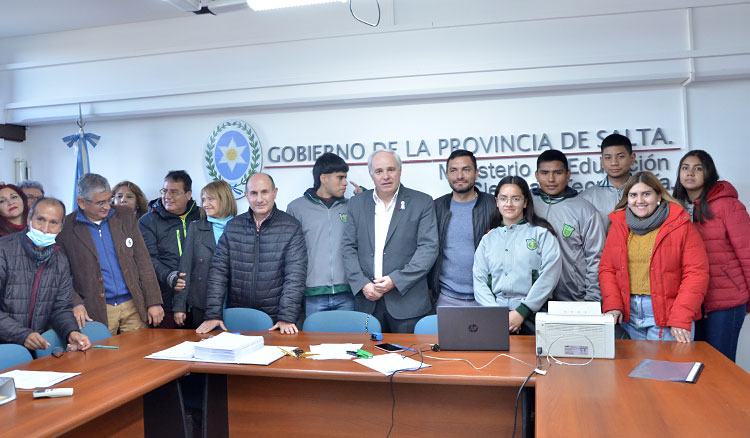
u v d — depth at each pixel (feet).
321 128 16.12
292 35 16.01
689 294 9.87
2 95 18.16
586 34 14.48
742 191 14.10
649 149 14.47
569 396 6.97
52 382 8.04
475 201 13.12
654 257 10.32
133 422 8.93
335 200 13.96
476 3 15.11
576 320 8.73
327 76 15.60
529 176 15.01
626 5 14.28
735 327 11.85
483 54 14.99
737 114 14.10
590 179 14.73
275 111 16.42
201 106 16.44
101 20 16.94
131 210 13.38
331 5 15.89
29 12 16.19
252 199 12.30
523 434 7.89
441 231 13.14
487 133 15.21
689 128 14.30
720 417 6.15
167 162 17.24
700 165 12.05
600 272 11.03
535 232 11.12
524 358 8.77
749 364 14.15
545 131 14.93
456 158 12.93
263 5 12.69
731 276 11.78
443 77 15.05
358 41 15.62
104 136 17.74
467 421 8.45
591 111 14.71
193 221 14.29
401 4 15.48
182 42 16.89
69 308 11.00
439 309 9.34
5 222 12.74
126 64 17.24
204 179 16.94
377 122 15.79
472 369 8.21
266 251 12.44
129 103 16.99
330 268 13.67
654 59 14.01
